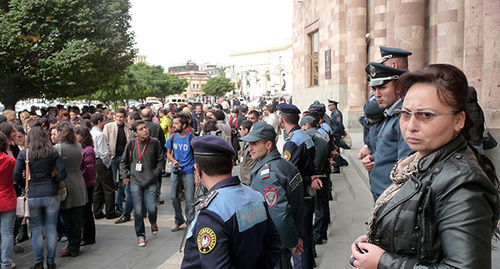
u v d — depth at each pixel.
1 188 4.79
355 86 14.80
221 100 35.25
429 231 1.25
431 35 9.59
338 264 4.20
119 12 16.81
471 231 1.13
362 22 14.62
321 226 5.11
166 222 6.99
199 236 1.90
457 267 1.12
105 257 5.39
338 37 16.34
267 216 2.14
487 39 5.40
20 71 15.34
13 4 14.76
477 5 5.87
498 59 5.30
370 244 1.36
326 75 17.81
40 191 4.81
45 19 15.16
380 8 13.52
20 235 6.25
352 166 9.67
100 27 16.50
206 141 2.12
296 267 4.06
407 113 1.37
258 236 2.03
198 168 2.20
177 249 5.64
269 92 92.56
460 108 1.30
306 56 21.89
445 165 1.27
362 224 5.21
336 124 9.27
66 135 5.28
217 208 1.95
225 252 1.87
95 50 16.06
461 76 1.32
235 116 12.66
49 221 4.93
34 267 4.90
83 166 5.84
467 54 6.02
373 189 2.88
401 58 3.11
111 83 19.98
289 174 3.20
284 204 2.99
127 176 5.88
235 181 2.12
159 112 11.30
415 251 1.27
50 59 15.34
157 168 5.93
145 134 5.82
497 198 1.23
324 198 5.11
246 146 5.33
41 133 4.85
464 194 1.18
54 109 14.13
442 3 7.25
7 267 4.92
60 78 15.80
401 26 9.51
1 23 14.45
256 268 2.11
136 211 5.79
